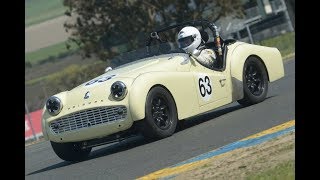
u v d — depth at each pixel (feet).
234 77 129.18
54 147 117.91
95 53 380.58
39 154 151.23
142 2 362.94
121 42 382.42
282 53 357.20
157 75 114.21
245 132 105.91
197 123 127.24
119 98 110.42
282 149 85.97
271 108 124.47
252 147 91.45
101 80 116.26
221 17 389.39
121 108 110.11
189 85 119.34
